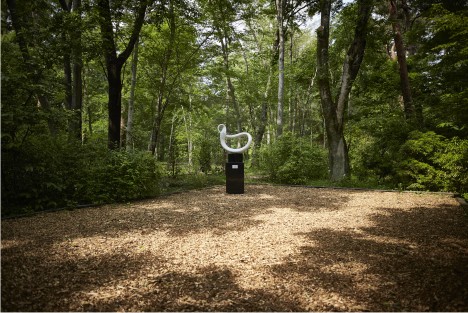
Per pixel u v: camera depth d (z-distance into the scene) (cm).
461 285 277
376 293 266
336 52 1392
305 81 1580
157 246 391
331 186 1016
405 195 802
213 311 236
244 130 2611
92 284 281
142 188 730
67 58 727
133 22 1042
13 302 245
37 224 491
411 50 1596
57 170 647
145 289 272
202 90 1925
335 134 1146
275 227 485
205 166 1389
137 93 1466
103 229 468
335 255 359
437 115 1077
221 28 1433
